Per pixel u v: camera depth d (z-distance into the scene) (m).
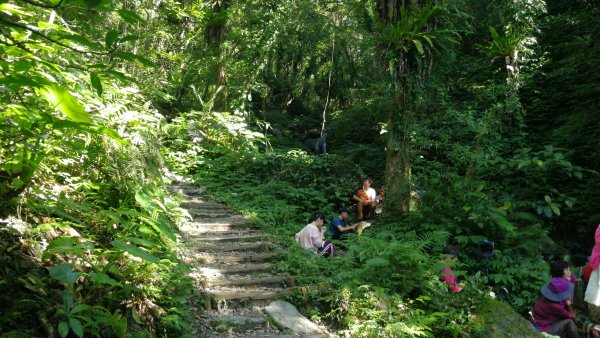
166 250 4.37
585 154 10.22
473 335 4.70
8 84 1.72
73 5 1.40
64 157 4.08
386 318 4.60
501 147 9.74
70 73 3.13
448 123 9.02
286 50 16.27
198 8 12.05
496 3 11.73
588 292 4.56
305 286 5.05
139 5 9.59
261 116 20.53
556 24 12.52
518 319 4.93
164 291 4.04
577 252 8.94
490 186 8.14
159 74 10.31
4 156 3.21
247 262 5.71
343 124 16.80
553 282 5.21
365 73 15.03
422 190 8.44
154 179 4.82
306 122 21.33
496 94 9.55
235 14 13.52
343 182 10.54
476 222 7.44
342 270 5.49
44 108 2.93
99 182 4.46
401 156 8.33
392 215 8.20
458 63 12.10
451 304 5.05
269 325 4.39
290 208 8.84
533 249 7.38
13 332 2.57
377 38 8.56
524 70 12.20
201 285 4.82
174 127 11.40
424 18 7.90
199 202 8.35
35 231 3.35
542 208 8.05
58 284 3.16
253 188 9.72
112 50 1.51
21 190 3.41
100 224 4.14
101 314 3.09
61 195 3.79
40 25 2.53
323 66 20.19
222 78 13.84
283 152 13.53
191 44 13.35
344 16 15.88
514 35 9.66
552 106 11.60
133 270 3.67
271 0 13.55
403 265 5.26
